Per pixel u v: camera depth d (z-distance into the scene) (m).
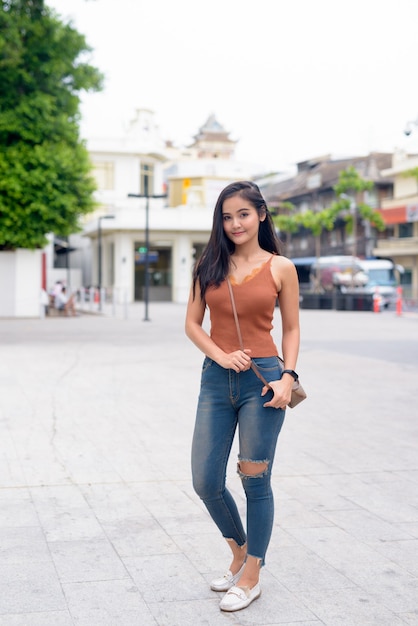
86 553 3.86
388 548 3.96
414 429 7.25
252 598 3.25
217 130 88.06
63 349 15.26
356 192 55.50
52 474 5.46
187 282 51.53
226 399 3.24
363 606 3.23
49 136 23.97
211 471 3.26
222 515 3.37
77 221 25.34
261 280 3.18
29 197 23.67
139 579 3.52
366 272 45.50
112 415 7.86
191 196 57.78
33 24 22.17
